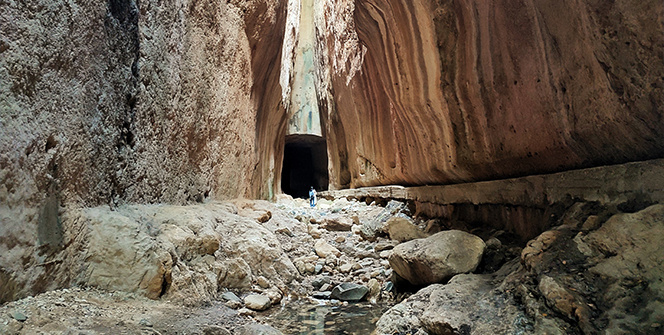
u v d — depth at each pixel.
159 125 4.59
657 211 2.62
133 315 2.78
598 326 2.32
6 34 2.44
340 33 12.03
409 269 4.56
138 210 3.95
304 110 20.50
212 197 6.25
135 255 3.25
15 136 2.48
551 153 3.90
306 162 26.48
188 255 4.06
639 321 2.19
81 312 2.58
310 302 4.80
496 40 4.15
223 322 3.17
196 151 5.63
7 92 2.44
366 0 6.11
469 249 4.20
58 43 2.89
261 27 8.60
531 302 2.76
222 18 6.64
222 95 6.64
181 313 3.14
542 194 4.11
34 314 2.34
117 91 3.75
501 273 3.76
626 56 2.58
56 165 2.87
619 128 2.91
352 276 5.65
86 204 3.26
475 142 5.26
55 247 2.80
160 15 4.61
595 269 2.68
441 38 5.05
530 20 3.50
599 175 3.23
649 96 2.54
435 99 5.57
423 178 7.68
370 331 3.64
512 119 4.32
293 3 16.36
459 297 3.40
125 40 3.88
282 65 13.55
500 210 5.25
